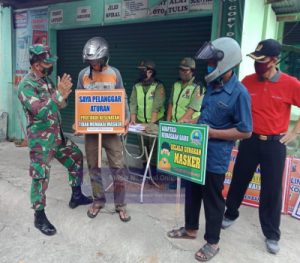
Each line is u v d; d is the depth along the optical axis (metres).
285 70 5.24
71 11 6.64
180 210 3.99
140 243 3.31
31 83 3.25
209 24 5.11
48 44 7.10
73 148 3.81
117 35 6.29
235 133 2.76
